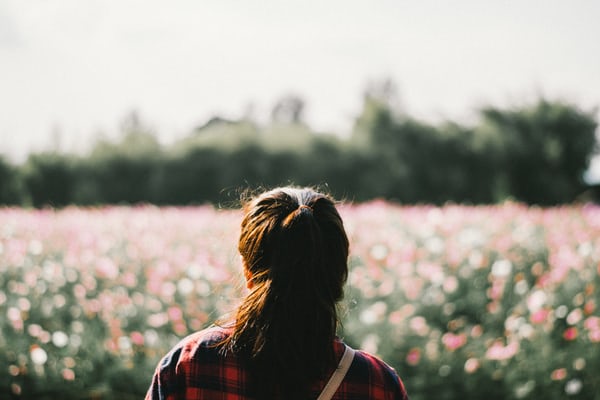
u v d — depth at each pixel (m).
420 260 6.05
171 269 5.37
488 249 6.22
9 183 29.00
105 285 5.55
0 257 5.96
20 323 4.34
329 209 1.30
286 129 31.20
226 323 1.33
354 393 1.27
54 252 6.46
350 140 30.95
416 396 4.20
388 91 37.50
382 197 29.23
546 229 7.27
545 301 4.52
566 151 34.34
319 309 1.23
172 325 4.61
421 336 4.56
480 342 4.52
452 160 31.77
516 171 32.59
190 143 29.53
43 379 4.09
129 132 30.23
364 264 5.91
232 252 1.45
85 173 29.36
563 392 4.07
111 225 8.51
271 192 1.33
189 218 9.20
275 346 1.22
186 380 1.26
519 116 34.53
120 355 4.24
